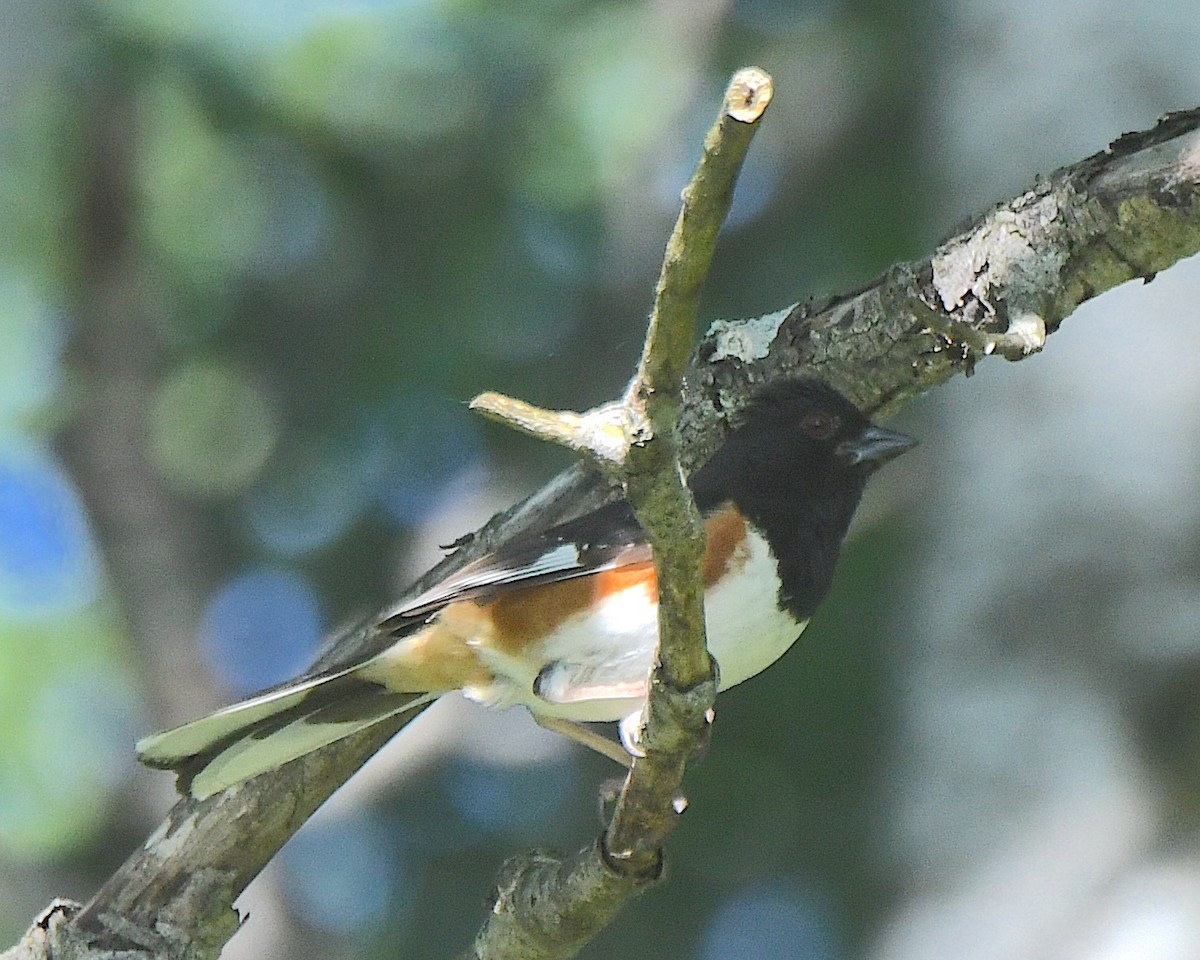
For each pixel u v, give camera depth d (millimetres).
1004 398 9430
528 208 14109
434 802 13992
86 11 12531
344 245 14156
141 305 13883
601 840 6207
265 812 7211
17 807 13438
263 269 14180
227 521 14523
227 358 14375
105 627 14070
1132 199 6535
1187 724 8641
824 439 7562
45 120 13055
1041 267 6785
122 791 13617
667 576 5215
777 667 13523
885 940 8734
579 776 14039
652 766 5770
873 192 14445
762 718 13750
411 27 13367
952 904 8586
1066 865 8477
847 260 14266
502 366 14062
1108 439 9094
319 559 14500
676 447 4949
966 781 8859
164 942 7125
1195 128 6543
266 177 13820
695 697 5520
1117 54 9867
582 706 7324
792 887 13633
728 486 7520
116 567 13969
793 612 7539
